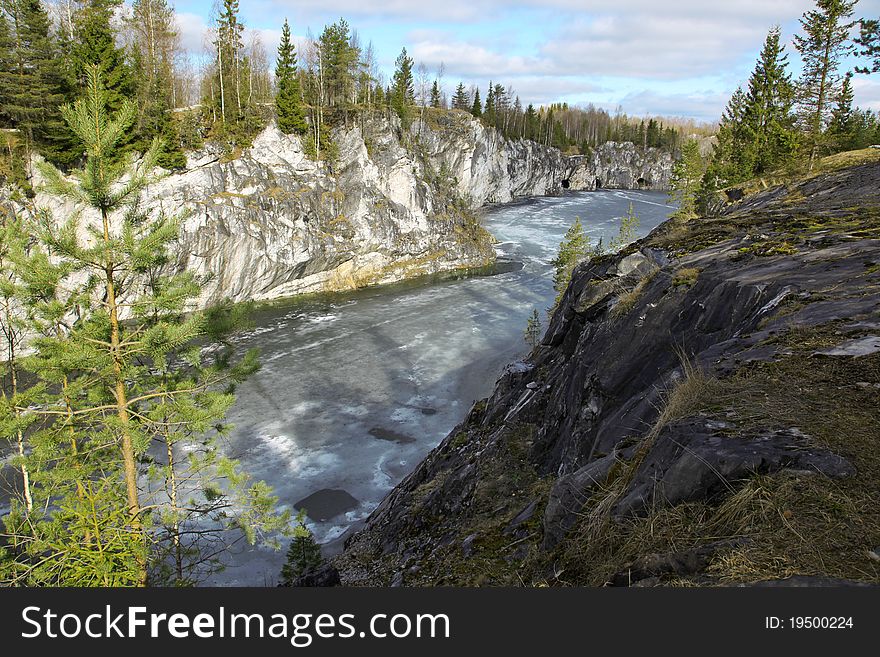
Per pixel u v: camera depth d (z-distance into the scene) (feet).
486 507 36.14
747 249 34.37
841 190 74.13
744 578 10.34
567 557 16.94
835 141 120.67
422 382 116.67
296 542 52.19
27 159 135.23
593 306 42.09
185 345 37.55
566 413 37.81
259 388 111.65
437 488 49.11
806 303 22.98
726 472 13.10
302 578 37.86
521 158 421.59
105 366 32.19
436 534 38.55
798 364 17.71
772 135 144.56
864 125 224.74
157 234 32.24
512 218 339.36
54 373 32.48
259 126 196.65
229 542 65.62
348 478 82.38
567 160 482.28
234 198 175.11
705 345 26.96
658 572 12.14
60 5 165.48
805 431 13.66
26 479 45.98
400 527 46.06
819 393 15.66
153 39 200.44
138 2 195.21
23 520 35.50
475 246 247.09
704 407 16.49
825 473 11.93
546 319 159.33
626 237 188.85
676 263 37.14
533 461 39.70
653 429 18.19
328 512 74.13
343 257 204.23
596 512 16.63
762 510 11.62
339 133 222.07
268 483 80.18
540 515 26.91
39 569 27.45
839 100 120.57
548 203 404.57
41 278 30.83
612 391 30.83
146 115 152.46
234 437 92.32
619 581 12.96
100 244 30.91
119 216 77.05
